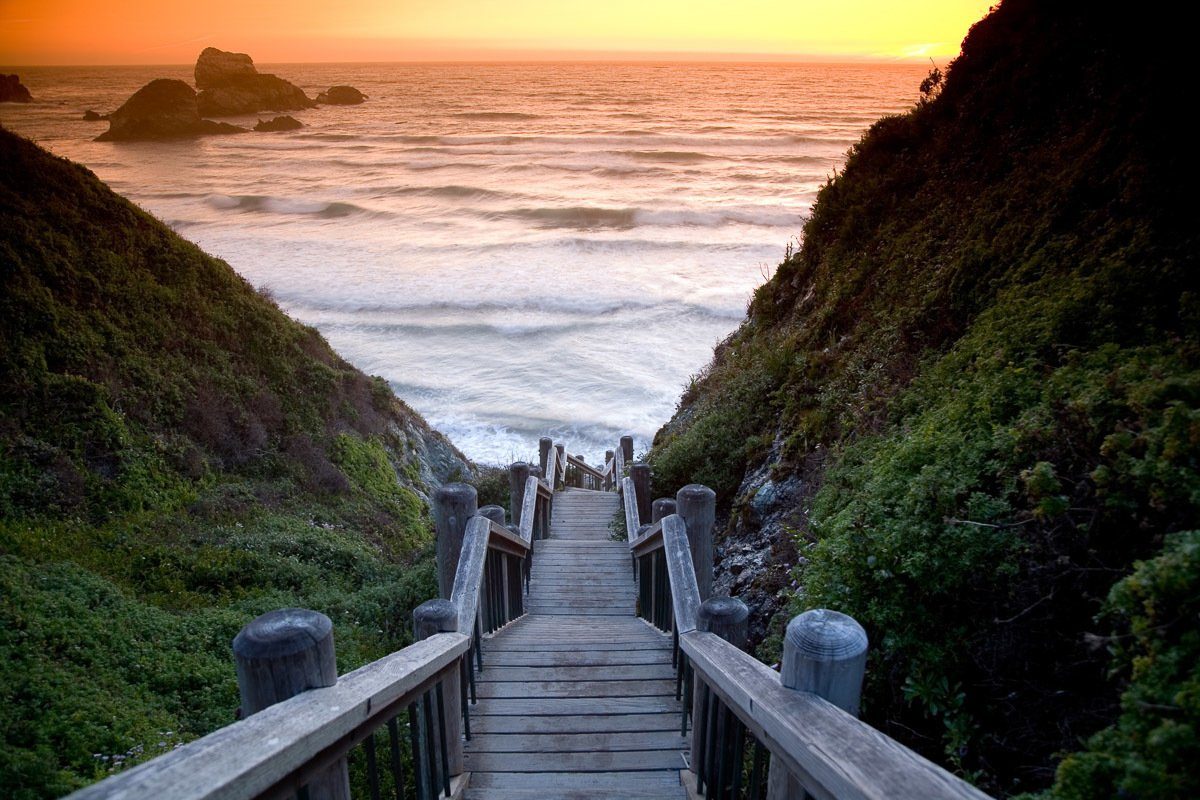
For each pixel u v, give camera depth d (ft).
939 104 34.19
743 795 9.98
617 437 63.98
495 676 14.79
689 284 98.89
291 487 45.85
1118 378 10.08
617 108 352.49
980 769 8.23
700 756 10.02
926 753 8.98
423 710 9.18
